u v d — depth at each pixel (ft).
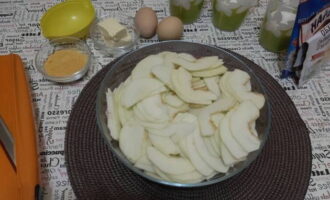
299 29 1.57
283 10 1.88
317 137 1.67
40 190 1.32
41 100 1.75
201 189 1.44
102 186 1.43
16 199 1.27
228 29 2.11
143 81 1.50
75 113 1.64
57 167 1.53
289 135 1.61
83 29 1.98
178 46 1.72
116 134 1.40
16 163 1.37
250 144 1.33
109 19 1.95
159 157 1.32
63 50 1.91
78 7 2.12
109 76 1.55
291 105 1.72
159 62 1.59
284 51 2.00
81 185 1.42
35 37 2.02
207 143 1.39
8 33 2.04
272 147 1.57
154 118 1.41
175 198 1.41
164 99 1.49
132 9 2.21
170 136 1.38
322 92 1.84
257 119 1.47
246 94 1.50
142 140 1.37
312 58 1.74
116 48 1.95
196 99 1.47
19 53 1.94
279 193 1.43
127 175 1.47
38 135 1.62
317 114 1.75
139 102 1.45
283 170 1.50
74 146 1.53
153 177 1.30
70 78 1.78
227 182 1.46
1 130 1.46
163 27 1.92
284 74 1.85
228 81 1.55
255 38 2.09
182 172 1.31
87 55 1.89
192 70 1.56
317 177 1.54
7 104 1.54
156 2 2.26
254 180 1.47
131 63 1.65
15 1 2.22
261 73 1.85
